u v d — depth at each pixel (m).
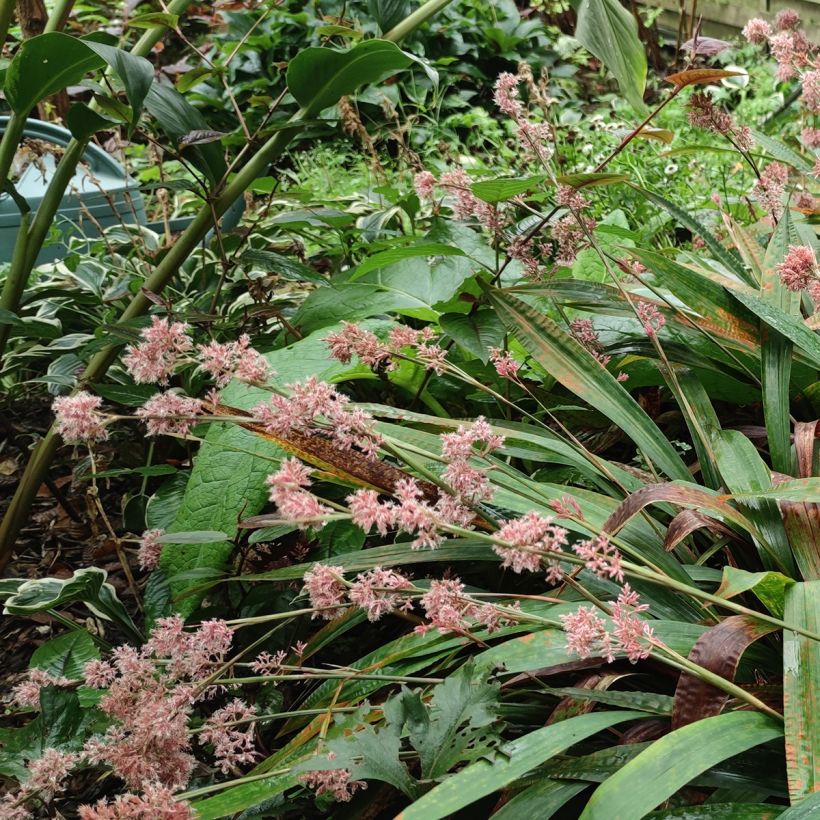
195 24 3.70
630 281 1.40
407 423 1.35
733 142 1.28
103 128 1.33
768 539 1.03
